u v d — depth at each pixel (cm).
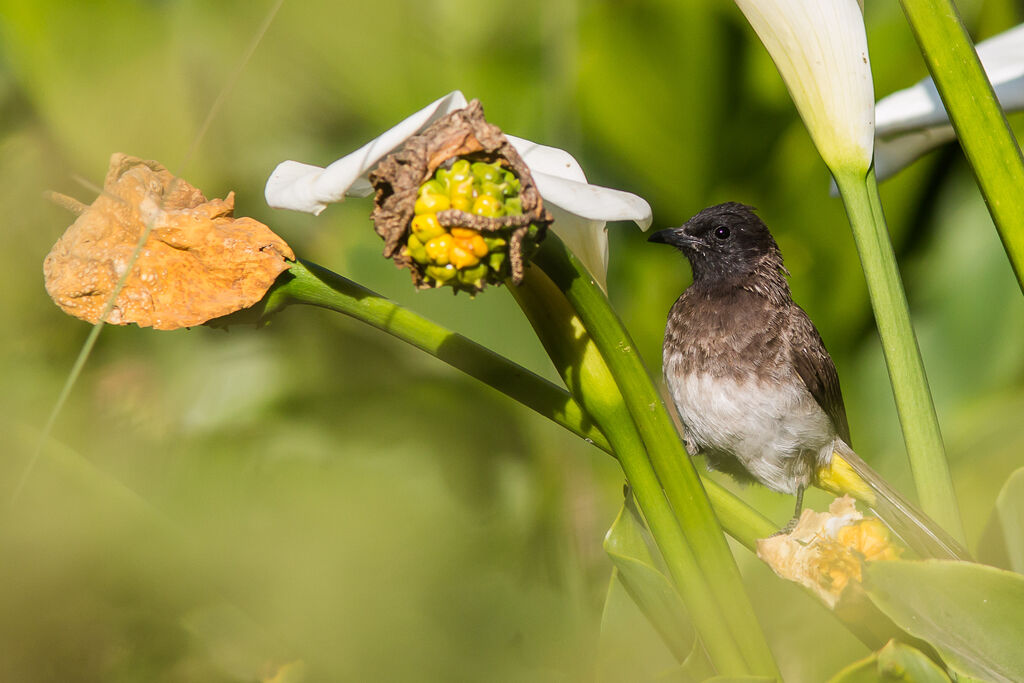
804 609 554
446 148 377
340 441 572
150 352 573
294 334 577
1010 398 568
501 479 572
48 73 572
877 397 577
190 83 575
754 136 578
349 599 556
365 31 575
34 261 567
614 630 506
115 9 573
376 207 387
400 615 558
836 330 578
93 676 516
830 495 575
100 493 528
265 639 552
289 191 404
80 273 448
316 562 557
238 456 569
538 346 574
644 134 577
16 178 569
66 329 568
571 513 571
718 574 431
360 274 576
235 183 576
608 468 574
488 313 574
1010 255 402
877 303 464
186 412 572
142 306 446
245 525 563
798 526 447
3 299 567
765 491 575
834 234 577
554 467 573
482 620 562
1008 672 388
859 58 461
